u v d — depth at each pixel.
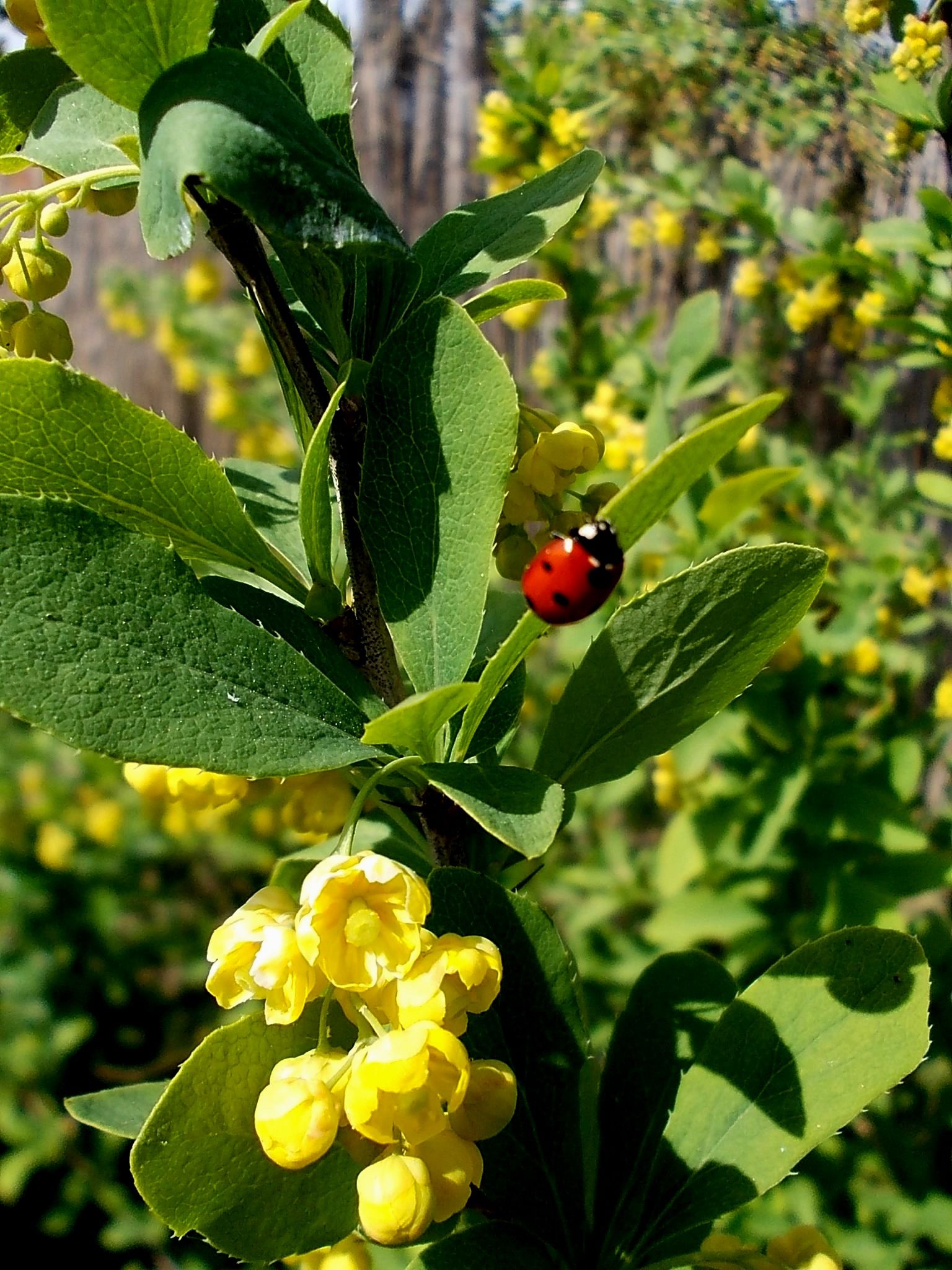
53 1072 0.36
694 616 0.09
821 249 0.28
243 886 0.41
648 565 0.27
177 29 0.08
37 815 0.38
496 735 0.10
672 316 0.49
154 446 0.09
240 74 0.08
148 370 0.70
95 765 0.38
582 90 0.38
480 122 0.36
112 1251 0.36
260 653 0.09
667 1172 0.10
